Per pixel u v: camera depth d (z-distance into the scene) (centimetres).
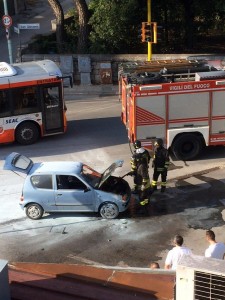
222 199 1238
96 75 2392
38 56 2423
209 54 2397
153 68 1519
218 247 788
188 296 356
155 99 1399
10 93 1614
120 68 1638
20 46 2488
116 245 1059
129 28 2416
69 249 1053
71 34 2658
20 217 1200
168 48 2552
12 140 1669
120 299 419
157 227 1121
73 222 1161
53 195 1155
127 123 1540
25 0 3603
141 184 1185
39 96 1652
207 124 1439
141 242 1066
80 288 435
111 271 464
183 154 1468
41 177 1157
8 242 1092
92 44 2452
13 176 1432
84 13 2439
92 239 1087
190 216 1161
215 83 1402
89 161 1512
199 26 2561
